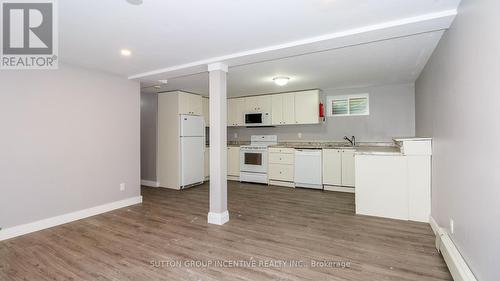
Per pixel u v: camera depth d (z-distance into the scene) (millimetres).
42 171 3055
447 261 2033
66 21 2088
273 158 5574
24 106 2912
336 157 4926
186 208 3861
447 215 2344
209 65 3215
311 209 3758
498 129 1331
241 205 3988
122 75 3930
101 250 2457
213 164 3209
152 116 5516
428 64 3230
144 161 5645
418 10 1972
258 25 2201
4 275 2033
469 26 1715
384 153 3285
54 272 2072
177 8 1886
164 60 3178
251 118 5996
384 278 1944
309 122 5336
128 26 2193
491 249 1420
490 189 1428
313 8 1910
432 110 2982
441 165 2551
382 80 4469
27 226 2908
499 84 1314
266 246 2525
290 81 4531
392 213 3270
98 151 3658
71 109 3340
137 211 3725
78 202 3404
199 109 5656
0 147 2732
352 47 2754
